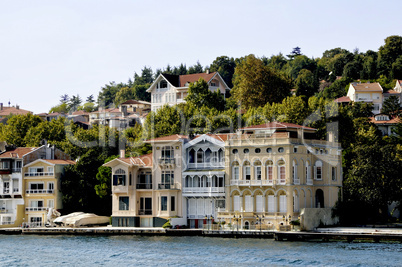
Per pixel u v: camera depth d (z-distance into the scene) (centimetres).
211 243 10406
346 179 12750
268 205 11662
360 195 12050
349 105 18700
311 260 8625
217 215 12019
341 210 12119
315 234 10431
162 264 8744
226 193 11962
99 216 13175
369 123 16400
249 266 8394
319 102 14975
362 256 8850
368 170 11875
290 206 11412
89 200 13825
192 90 17925
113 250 10031
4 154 14438
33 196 14075
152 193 12550
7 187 14238
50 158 14838
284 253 9212
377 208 12375
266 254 9169
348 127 14400
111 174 13438
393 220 12562
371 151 12125
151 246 10281
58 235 12388
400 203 12331
